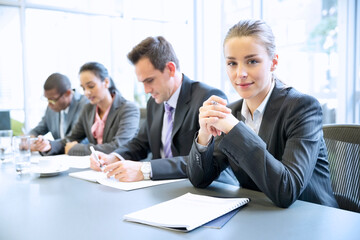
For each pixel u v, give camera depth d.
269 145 1.05
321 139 1.06
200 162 1.02
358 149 1.17
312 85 2.80
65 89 2.52
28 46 3.55
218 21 4.01
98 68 2.11
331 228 0.67
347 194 1.18
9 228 0.71
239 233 0.65
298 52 2.89
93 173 1.31
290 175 0.84
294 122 0.98
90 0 3.81
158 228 0.69
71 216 0.78
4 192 1.03
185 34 4.31
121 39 3.97
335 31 2.60
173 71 1.48
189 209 0.78
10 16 3.46
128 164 1.17
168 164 1.19
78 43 3.78
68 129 2.59
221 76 4.01
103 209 0.83
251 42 0.96
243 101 1.23
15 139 1.55
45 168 1.31
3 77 3.46
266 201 0.88
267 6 3.17
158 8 4.19
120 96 2.20
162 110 1.63
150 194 0.97
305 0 2.81
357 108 2.59
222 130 0.90
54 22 3.65
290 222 0.71
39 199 0.94
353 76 2.56
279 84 1.12
